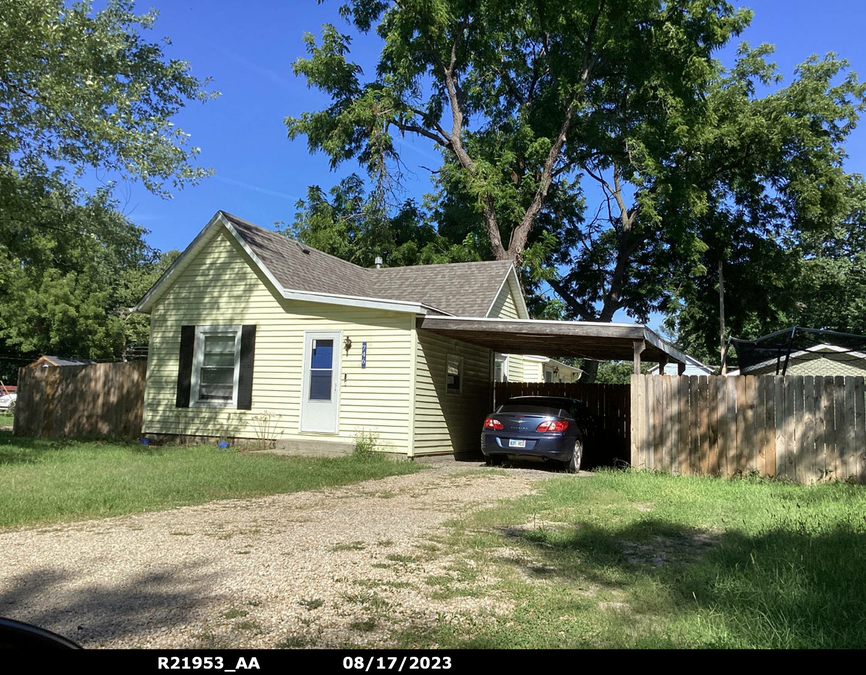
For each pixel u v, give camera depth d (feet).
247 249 52.47
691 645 12.51
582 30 98.43
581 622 13.85
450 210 114.32
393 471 39.91
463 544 20.88
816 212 98.53
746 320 121.39
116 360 178.40
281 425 50.83
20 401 67.05
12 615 13.91
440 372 51.52
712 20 90.79
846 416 36.27
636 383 41.81
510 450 42.83
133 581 16.48
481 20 100.48
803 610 14.10
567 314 132.87
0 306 155.53
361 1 105.40
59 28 45.80
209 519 24.52
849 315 135.23
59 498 26.86
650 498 30.53
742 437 38.81
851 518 23.98
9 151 49.24
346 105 106.32
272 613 14.23
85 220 55.77
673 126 91.20
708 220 107.96
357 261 106.83
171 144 51.16
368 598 15.29
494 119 112.68
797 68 104.68
